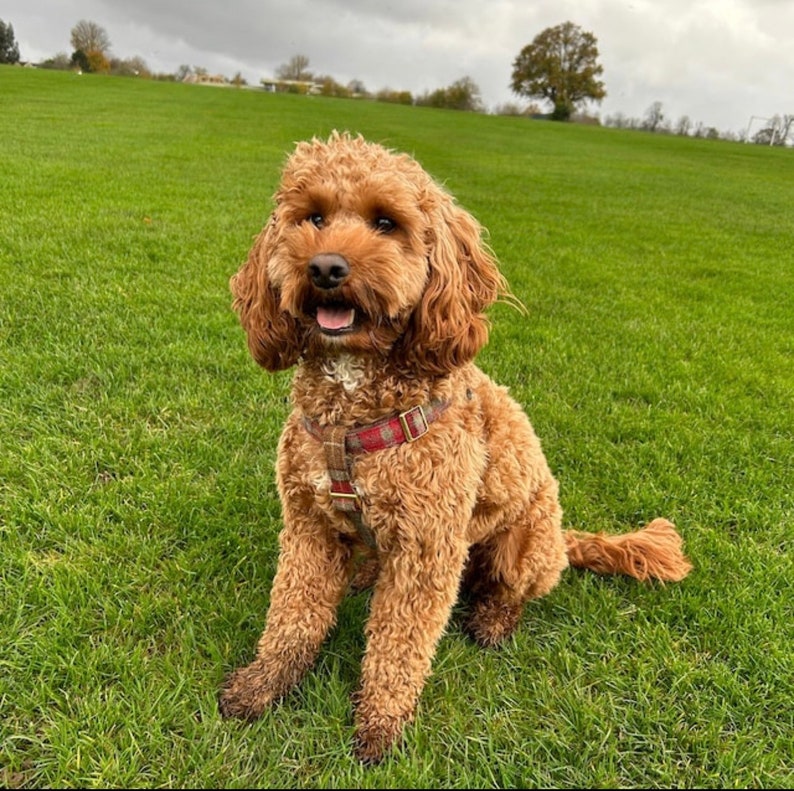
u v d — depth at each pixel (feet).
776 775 2.10
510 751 2.13
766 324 6.26
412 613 2.14
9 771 1.94
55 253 6.00
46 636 2.27
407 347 2.14
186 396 3.73
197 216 8.09
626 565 2.77
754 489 3.44
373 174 2.10
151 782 1.93
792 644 2.49
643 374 4.76
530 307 6.20
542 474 2.58
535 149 25.43
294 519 2.29
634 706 2.29
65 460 3.11
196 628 2.41
